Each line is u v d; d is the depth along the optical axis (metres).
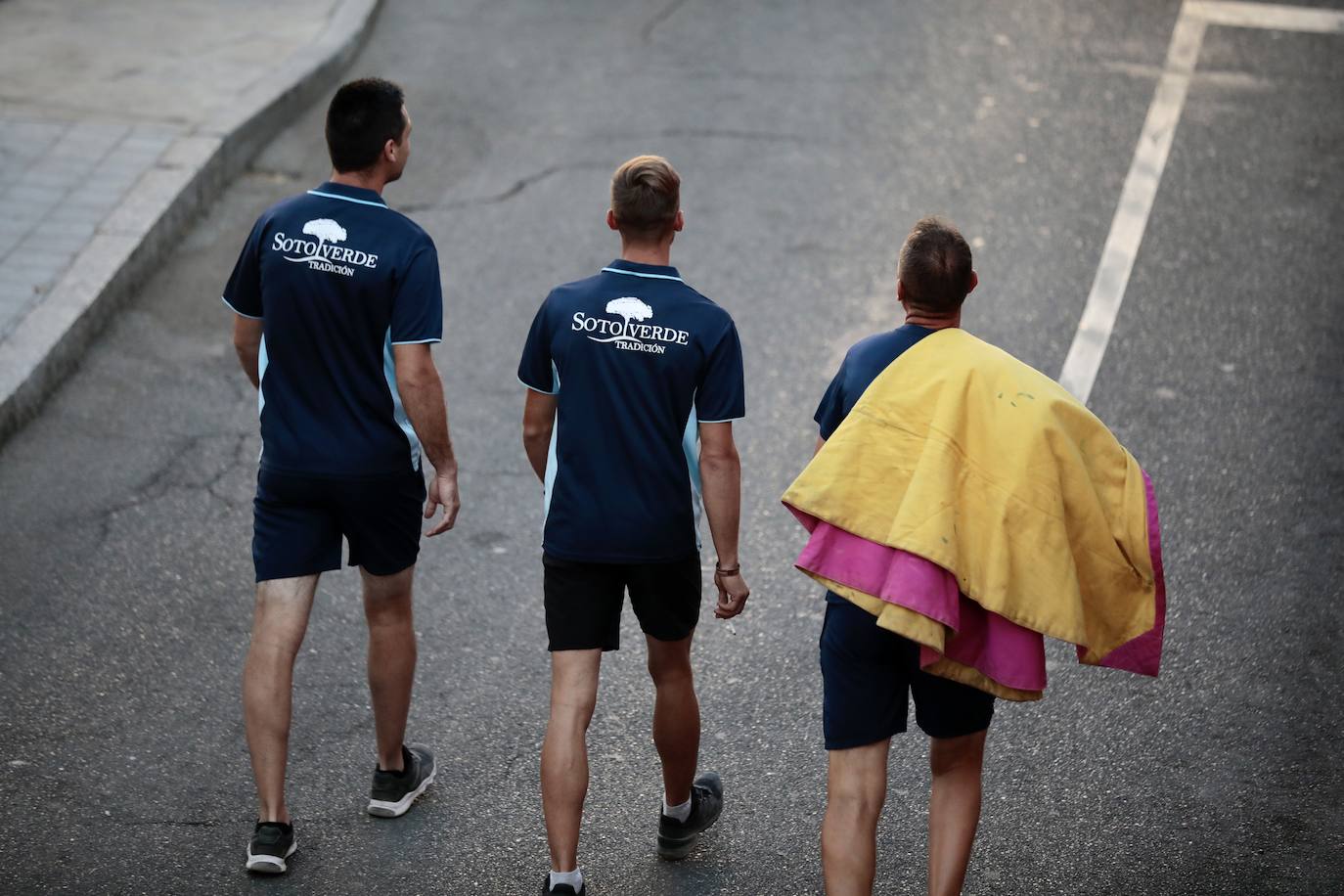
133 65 30.45
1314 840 13.36
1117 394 20.98
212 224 25.66
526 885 12.89
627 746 14.67
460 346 22.19
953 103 30.28
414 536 13.17
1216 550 17.77
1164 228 25.58
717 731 14.93
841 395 11.36
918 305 11.33
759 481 19.28
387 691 13.23
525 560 17.70
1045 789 14.07
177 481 19.00
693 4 35.53
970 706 11.40
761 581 17.33
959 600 10.70
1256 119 29.41
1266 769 14.31
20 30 32.38
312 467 12.54
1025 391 10.84
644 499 11.78
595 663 12.18
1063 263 24.52
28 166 25.75
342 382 12.48
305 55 31.12
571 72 31.75
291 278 12.26
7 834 13.20
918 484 10.62
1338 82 30.97
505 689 15.52
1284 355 21.95
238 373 21.56
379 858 13.16
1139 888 12.81
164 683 15.45
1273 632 16.33
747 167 27.70
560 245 25.06
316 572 12.91
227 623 16.47
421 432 12.53
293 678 15.60
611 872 13.09
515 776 14.27
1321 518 18.36
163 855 13.07
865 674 11.31
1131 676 15.68
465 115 29.69
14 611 16.42
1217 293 23.59
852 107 30.14
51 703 15.03
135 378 21.30
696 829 13.22
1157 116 29.55
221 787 13.98
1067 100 30.30
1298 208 26.16
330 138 12.49
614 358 11.59
